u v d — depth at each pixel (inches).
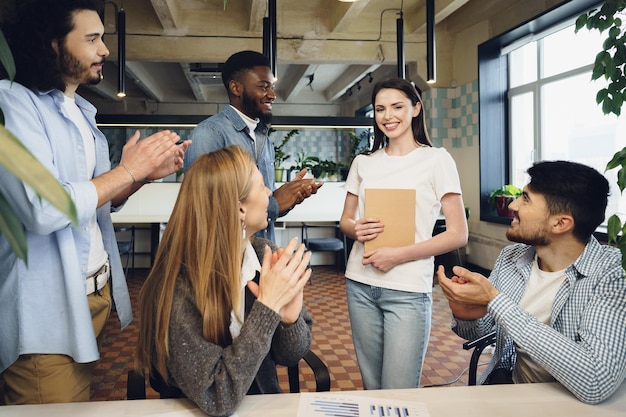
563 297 48.9
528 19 186.5
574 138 184.7
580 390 40.0
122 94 167.2
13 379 52.7
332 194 265.6
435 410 38.7
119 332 153.0
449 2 195.5
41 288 50.6
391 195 66.7
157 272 44.3
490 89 226.2
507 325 44.0
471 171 242.1
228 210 42.7
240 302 44.9
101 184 47.7
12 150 13.8
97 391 107.9
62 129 52.1
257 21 221.0
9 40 48.5
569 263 51.3
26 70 49.3
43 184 14.0
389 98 67.6
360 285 70.2
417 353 65.7
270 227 84.2
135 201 241.6
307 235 251.8
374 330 69.9
